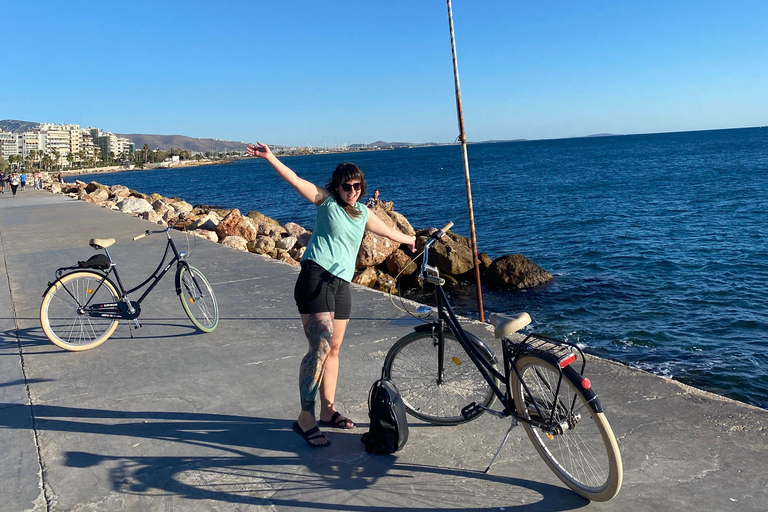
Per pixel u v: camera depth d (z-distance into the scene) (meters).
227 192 56.78
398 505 2.76
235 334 5.48
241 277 7.88
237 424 3.65
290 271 8.20
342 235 3.26
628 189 36.53
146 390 4.21
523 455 3.19
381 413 3.16
